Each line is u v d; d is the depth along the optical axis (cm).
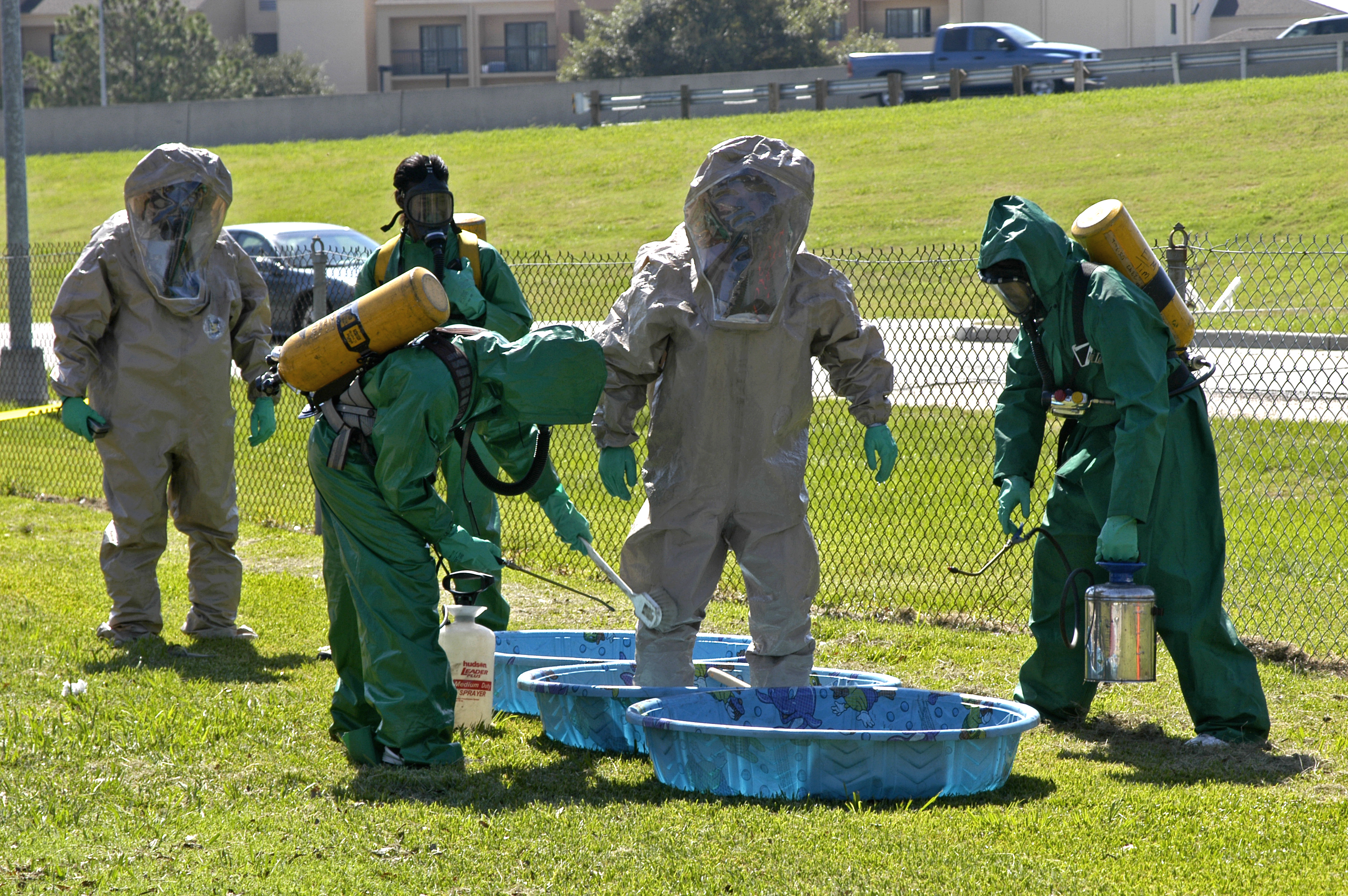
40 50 9900
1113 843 587
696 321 706
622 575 762
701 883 537
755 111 5331
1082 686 799
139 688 824
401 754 690
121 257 919
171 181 905
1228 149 3797
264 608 1077
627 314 719
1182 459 752
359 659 721
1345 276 2422
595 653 911
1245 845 584
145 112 6025
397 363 664
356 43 9694
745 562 741
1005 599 1096
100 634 957
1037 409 805
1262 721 753
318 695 825
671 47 7694
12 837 578
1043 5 8550
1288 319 2075
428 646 696
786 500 733
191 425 945
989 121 4541
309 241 2748
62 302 912
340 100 5831
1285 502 1330
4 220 4819
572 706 735
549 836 588
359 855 566
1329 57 4756
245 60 9144
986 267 754
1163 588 753
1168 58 4941
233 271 975
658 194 4219
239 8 10125
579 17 9481
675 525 735
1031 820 613
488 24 9688
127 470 935
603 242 3691
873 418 739
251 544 1333
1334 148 3631
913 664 936
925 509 1375
